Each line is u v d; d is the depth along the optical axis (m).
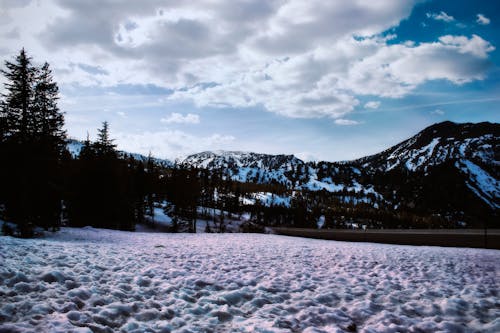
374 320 5.15
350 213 166.12
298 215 125.12
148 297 5.79
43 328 3.95
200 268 8.71
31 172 19.59
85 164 29.94
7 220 20.50
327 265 10.12
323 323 4.97
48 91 21.55
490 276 8.70
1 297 4.91
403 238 21.98
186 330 4.33
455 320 5.23
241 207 114.25
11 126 19.25
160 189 61.56
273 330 4.42
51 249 9.63
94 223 30.30
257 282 7.39
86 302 5.15
